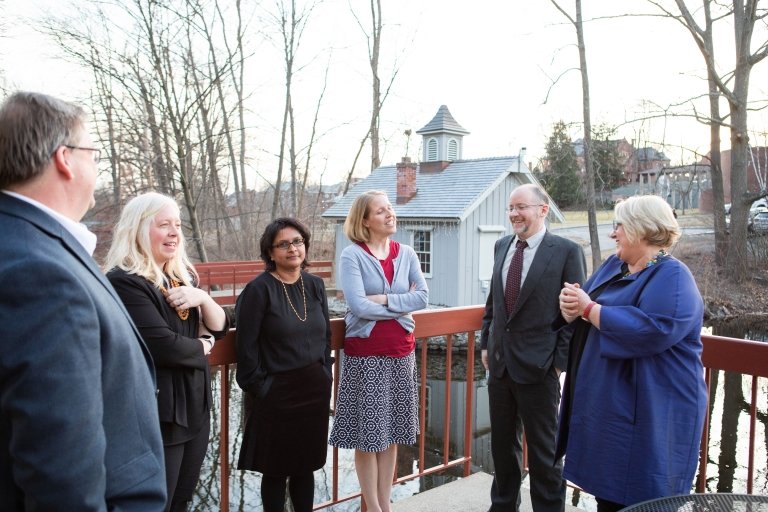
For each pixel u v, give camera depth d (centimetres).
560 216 1652
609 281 210
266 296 227
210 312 203
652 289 187
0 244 90
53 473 84
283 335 226
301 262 237
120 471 102
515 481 262
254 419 228
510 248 266
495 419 263
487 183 1502
